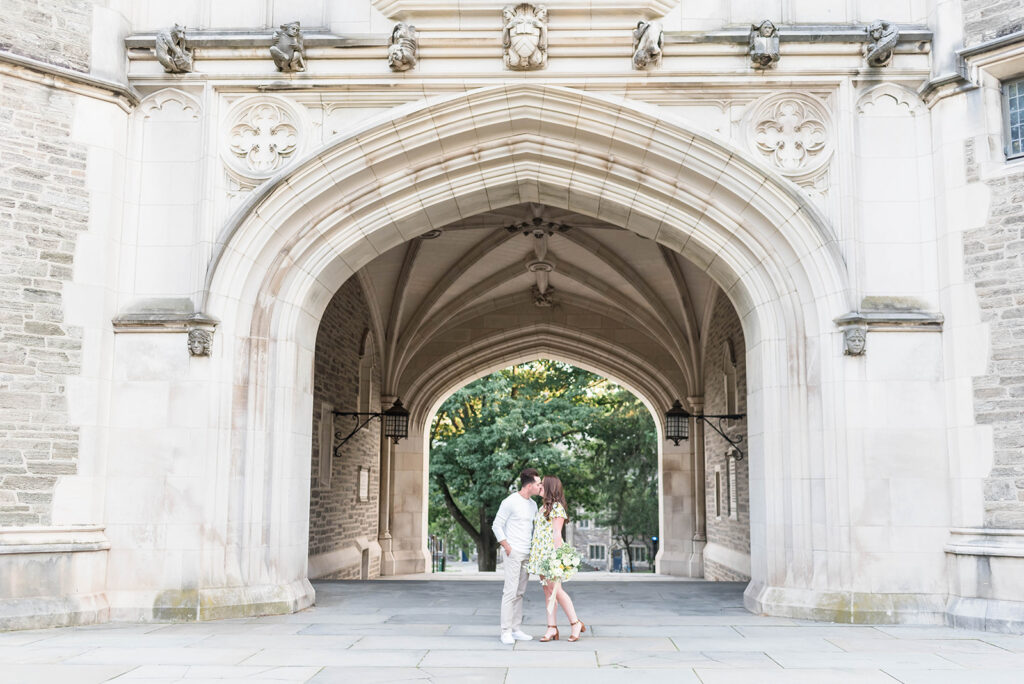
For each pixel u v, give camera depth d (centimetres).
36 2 752
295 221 806
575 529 5594
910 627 709
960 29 767
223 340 776
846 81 791
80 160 758
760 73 791
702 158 798
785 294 800
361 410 1549
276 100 808
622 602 884
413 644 617
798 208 782
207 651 584
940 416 757
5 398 705
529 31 782
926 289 777
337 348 1315
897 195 789
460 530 3934
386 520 1706
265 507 784
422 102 799
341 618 749
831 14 811
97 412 745
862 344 756
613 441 3294
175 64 787
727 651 591
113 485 756
